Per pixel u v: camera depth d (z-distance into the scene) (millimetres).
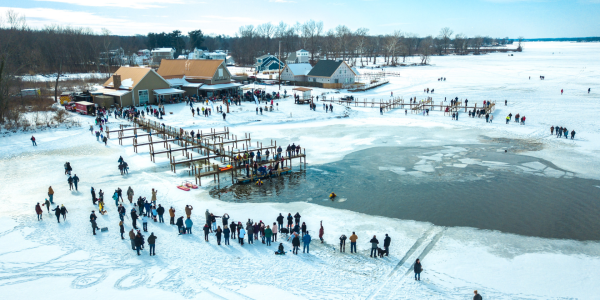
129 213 29906
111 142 51750
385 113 73875
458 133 58094
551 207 31875
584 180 38000
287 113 70500
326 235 27141
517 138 54719
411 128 61688
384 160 45062
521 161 44312
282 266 22656
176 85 82000
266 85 110125
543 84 109312
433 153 47844
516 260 23750
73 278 20797
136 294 19438
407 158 45844
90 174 39125
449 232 27656
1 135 53281
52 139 52375
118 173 39531
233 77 111375
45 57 130875
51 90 93875
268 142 52594
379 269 22562
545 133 56906
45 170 40219
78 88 99000
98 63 137875
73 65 145500
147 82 74250
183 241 25609
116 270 21750
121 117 64688
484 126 62188
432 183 37625
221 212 30672
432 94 95375
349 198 34125
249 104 77812
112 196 32031
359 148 50125
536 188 36094
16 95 77250
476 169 41688
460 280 21438
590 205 32188
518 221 29391
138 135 50281
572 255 24422
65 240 25234
